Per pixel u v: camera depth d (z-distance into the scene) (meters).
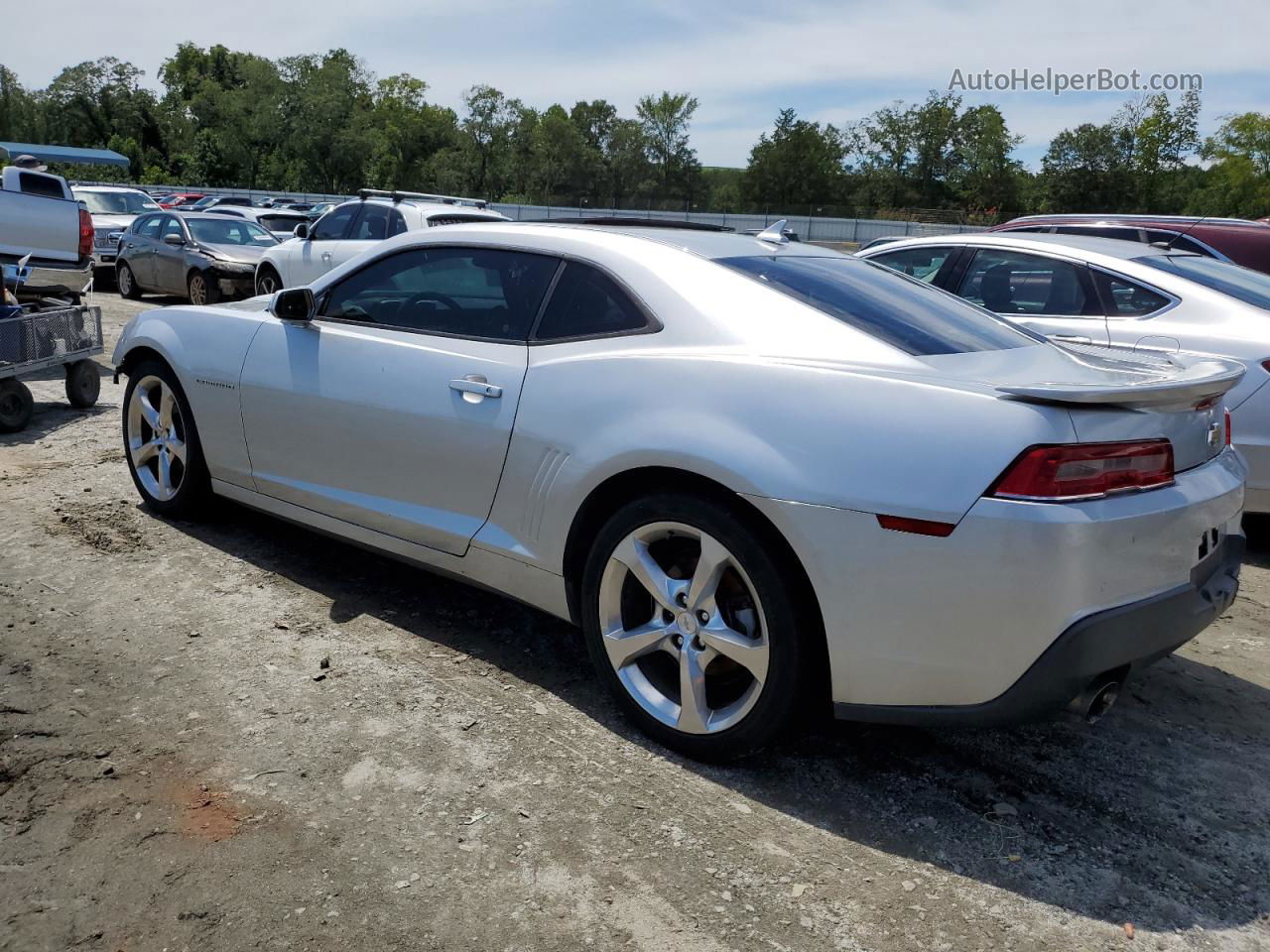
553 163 86.88
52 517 4.68
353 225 11.17
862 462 2.47
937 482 2.39
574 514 3.02
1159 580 2.50
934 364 2.67
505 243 3.45
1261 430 4.74
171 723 2.94
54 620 3.59
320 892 2.27
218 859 2.36
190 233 14.12
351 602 3.90
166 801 2.57
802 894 2.33
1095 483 2.37
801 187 84.75
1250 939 2.24
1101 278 5.50
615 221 3.67
